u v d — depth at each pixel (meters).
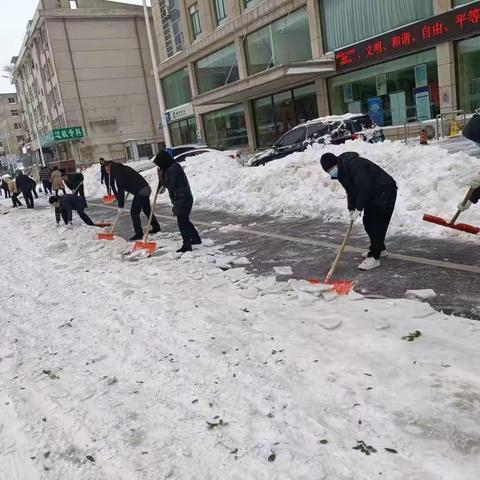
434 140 15.29
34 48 50.41
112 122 46.41
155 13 34.38
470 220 6.32
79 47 44.75
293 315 4.35
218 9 27.69
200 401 3.13
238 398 3.11
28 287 6.68
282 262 6.35
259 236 8.05
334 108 21.58
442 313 4.08
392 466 2.37
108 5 46.47
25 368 3.96
